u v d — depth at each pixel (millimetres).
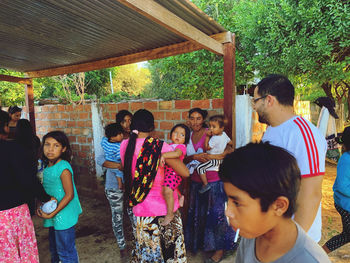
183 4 2477
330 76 5297
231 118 3311
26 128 3031
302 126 1431
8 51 4148
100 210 4609
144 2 2043
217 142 2918
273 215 700
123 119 3332
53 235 2463
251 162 670
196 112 3156
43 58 4602
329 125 4512
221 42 3268
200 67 5906
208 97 6418
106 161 2928
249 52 6504
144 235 2027
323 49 4828
